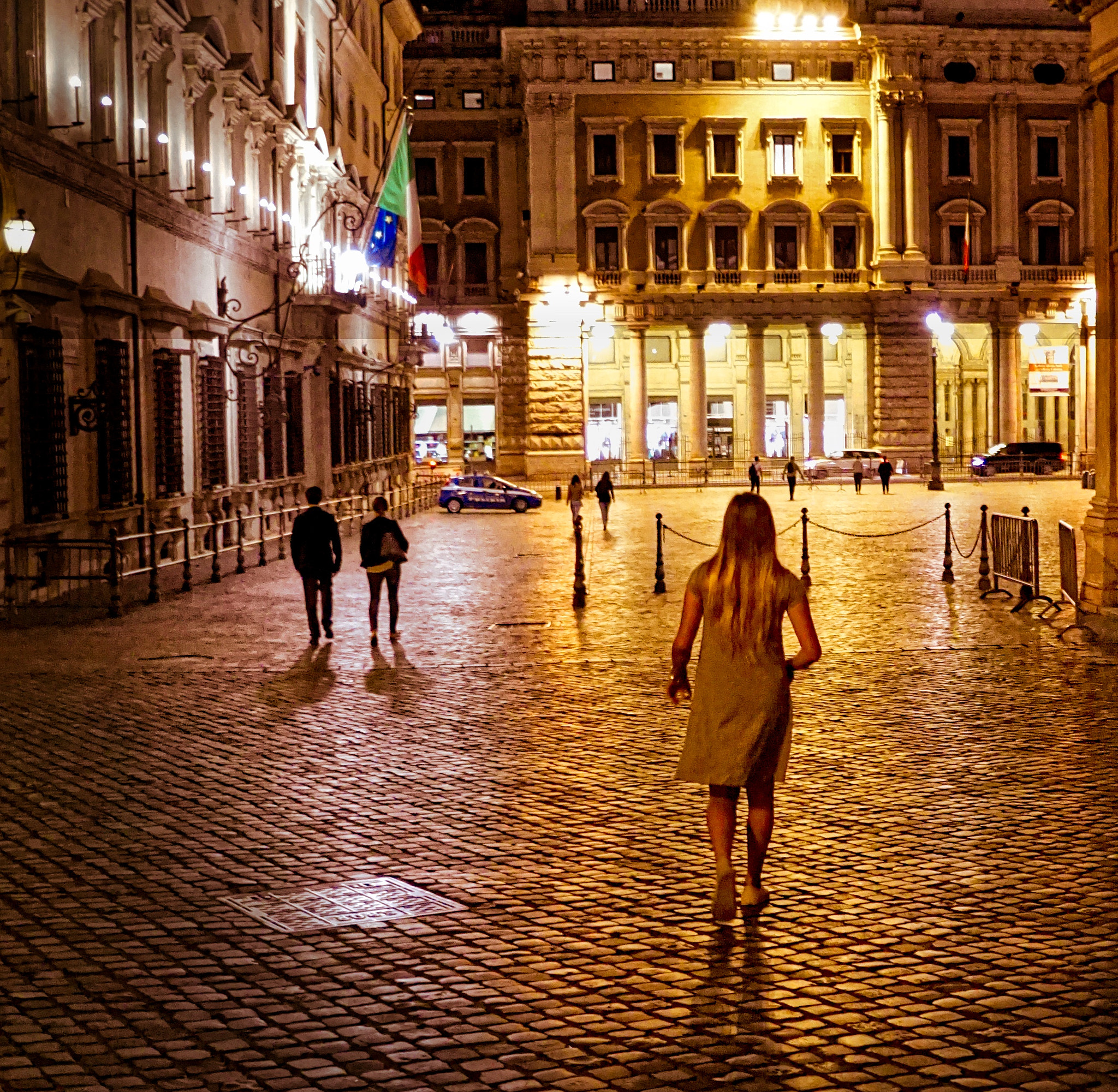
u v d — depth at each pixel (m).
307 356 45.88
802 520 27.89
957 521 44.91
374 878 9.26
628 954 7.77
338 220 53.41
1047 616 21.98
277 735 13.92
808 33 80.00
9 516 24.30
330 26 52.34
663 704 15.40
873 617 22.23
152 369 31.45
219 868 9.52
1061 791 11.29
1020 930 8.09
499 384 82.50
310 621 20.25
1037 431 86.50
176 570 31.98
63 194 26.38
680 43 79.88
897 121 80.94
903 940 7.95
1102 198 20.98
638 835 10.20
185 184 34.28
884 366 81.44
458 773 12.21
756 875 8.46
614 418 84.44
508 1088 6.13
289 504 43.41
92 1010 7.05
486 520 53.91
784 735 8.38
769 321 81.38
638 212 80.88
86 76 28.19
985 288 81.94
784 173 81.31
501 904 8.69
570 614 23.66
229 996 7.22
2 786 11.86
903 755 12.65
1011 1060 6.34
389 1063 6.41
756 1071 6.28
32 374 25.22
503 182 82.62
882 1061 6.36
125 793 11.60
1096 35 20.81
